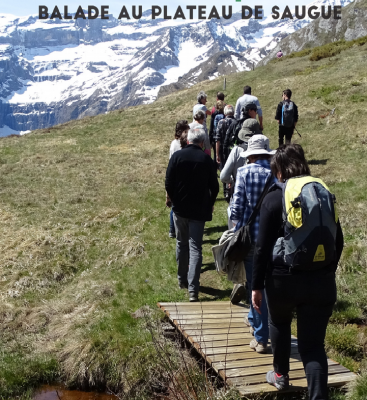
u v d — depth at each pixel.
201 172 6.67
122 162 18.12
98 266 9.36
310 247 3.43
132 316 6.75
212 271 8.34
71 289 8.45
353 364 5.09
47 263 9.48
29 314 7.62
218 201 12.91
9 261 9.62
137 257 9.48
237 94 29.41
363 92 21.59
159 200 13.27
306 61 35.06
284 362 4.10
